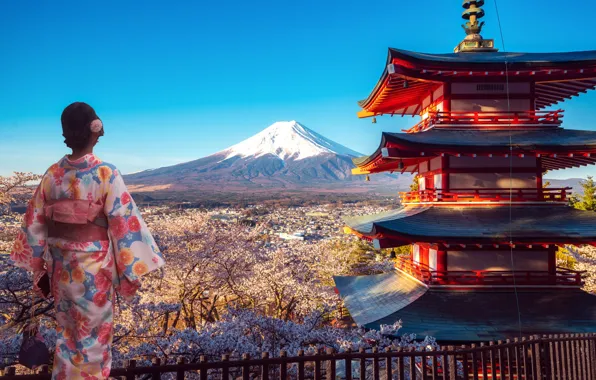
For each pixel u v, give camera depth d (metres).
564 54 19.25
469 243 15.07
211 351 10.63
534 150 15.69
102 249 3.34
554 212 16.77
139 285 3.43
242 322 13.73
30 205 3.45
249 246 31.28
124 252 3.35
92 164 3.40
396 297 17.28
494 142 16.05
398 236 14.84
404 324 14.08
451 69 16.92
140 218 3.49
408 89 19.69
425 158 17.78
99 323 3.29
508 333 13.55
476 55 20.03
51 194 3.37
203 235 28.98
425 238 14.92
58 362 3.25
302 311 30.45
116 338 15.43
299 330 13.48
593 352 9.05
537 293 16.11
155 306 18.14
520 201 16.92
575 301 15.62
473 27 21.41
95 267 3.28
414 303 15.62
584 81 17.89
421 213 16.91
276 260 33.75
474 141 16.27
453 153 15.87
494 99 18.02
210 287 28.75
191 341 10.77
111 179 3.40
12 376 3.43
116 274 3.44
